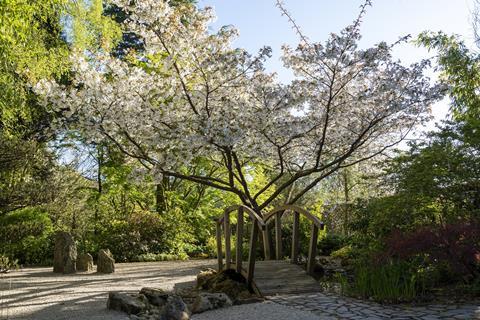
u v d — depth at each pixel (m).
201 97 8.63
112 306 5.31
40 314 5.16
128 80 8.43
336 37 7.78
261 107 8.41
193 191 17.27
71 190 12.99
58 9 10.75
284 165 10.45
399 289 5.68
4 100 9.21
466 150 8.05
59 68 10.79
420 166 7.95
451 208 7.80
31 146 9.09
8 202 9.16
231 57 7.90
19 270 10.27
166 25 8.27
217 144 8.10
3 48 8.38
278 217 7.78
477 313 4.67
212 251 14.68
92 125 8.28
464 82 11.68
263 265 7.01
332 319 4.70
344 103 8.73
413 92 8.03
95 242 13.32
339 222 15.88
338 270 8.46
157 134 8.38
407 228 7.63
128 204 16.41
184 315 4.81
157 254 13.84
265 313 5.11
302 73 8.75
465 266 5.70
